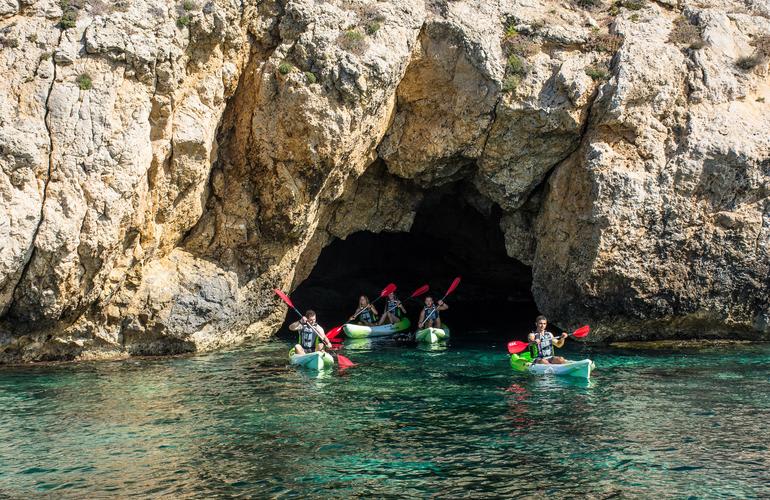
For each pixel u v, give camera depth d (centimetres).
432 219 2481
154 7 1491
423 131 1855
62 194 1391
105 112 1425
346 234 2033
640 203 1706
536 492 859
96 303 1520
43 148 1384
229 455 977
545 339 1520
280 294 1684
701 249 1716
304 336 1647
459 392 1312
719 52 1811
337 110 1609
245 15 1600
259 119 1617
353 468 932
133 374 1431
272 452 989
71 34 1432
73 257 1403
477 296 2859
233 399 1255
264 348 1723
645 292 1730
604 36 1817
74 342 1535
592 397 1266
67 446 1008
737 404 1208
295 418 1145
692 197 1717
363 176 1964
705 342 1770
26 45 1414
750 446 1004
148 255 1578
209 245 1698
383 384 1378
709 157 1706
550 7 1914
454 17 1788
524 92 1778
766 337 1769
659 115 1753
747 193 1711
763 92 1802
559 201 1828
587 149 1759
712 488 867
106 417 1141
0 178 1351
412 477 903
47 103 1401
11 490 862
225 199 1691
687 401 1230
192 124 1550
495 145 1847
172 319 1611
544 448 1002
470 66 1784
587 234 1745
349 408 1203
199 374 1443
